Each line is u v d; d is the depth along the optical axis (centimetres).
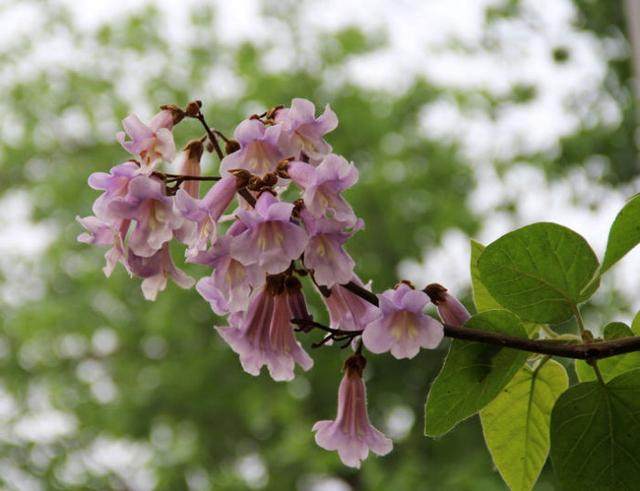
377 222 1753
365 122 1848
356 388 225
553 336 218
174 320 1681
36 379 1906
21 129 2044
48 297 1941
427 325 194
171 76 1998
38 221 1892
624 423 204
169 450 1714
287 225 191
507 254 210
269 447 1727
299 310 218
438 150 1823
